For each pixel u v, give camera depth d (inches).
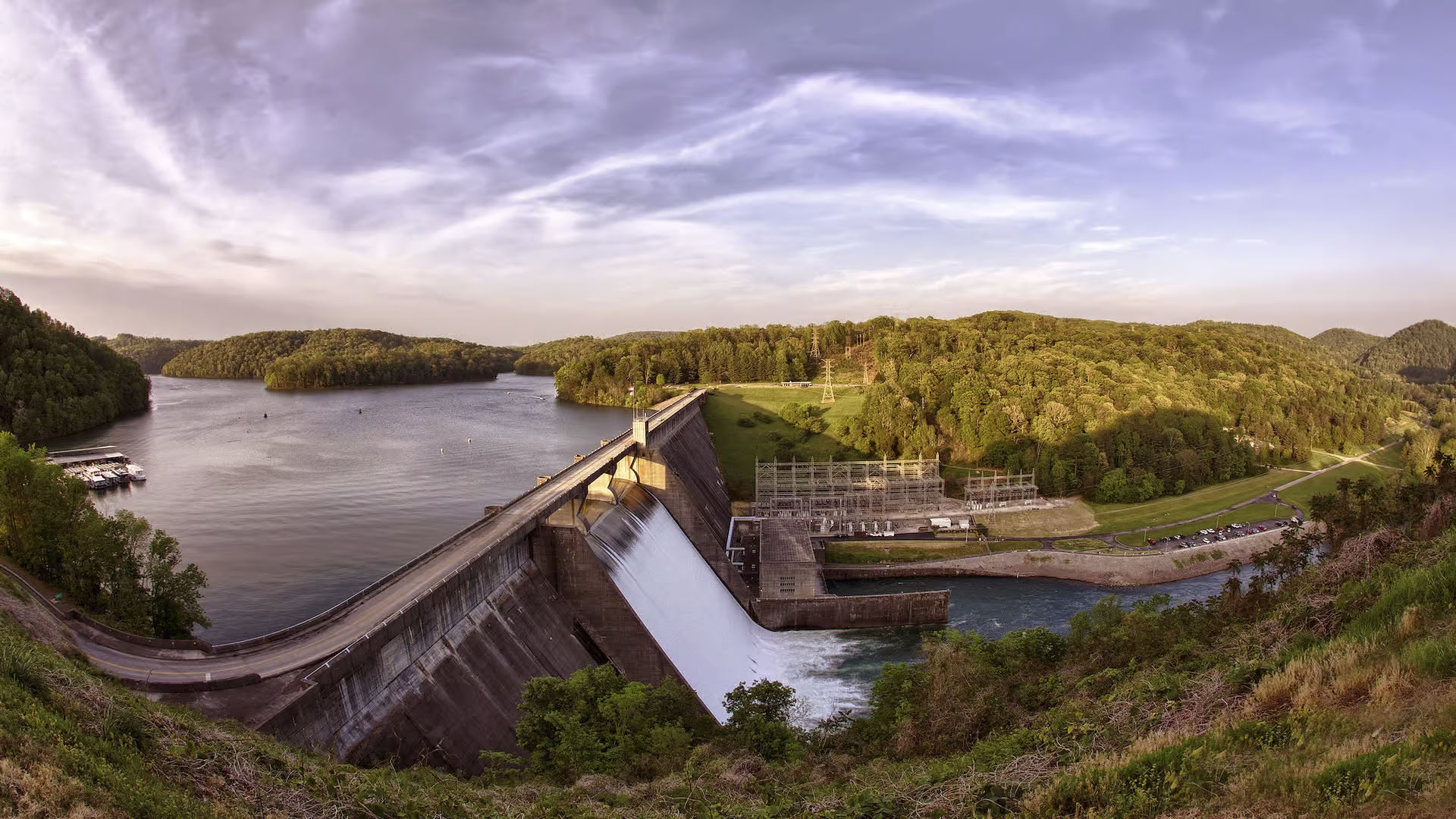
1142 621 1877.5
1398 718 815.1
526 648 2265.0
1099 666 1760.6
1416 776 677.9
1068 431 5954.7
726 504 5334.6
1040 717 1462.8
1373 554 1662.2
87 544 2369.6
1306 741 844.6
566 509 2888.8
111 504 5093.5
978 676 1811.0
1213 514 5241.1
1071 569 4360.2
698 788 1325.0
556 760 1590.8
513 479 6058.1
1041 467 5669.3
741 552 4483.3
